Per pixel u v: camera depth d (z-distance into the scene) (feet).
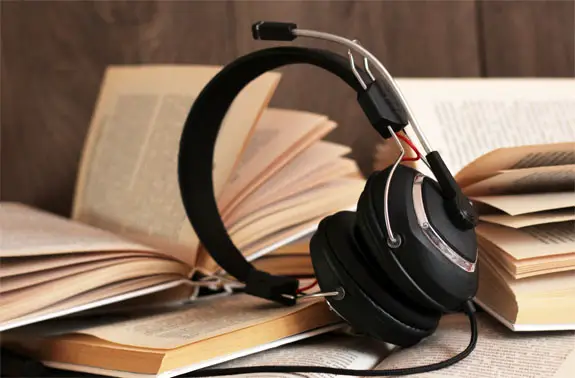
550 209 1.73
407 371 1.42
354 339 1.77
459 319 1.84
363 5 3.00
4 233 1.91
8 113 3.00
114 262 1.77
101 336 1.59
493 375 1.38
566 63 2.98
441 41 3.01
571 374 1.33
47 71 3.02
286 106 3.01
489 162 1.63
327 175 2.07
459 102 2.30
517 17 2.98
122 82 2.71
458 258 1.44
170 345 1.44
